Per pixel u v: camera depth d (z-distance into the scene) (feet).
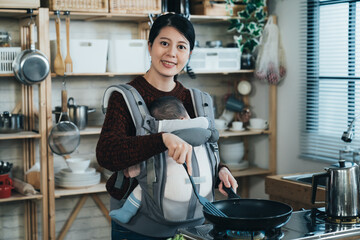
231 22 13.66
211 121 6.63
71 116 12.12
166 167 6.10
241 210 5.77
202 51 13.23
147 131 6.11
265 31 13.51
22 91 12.51
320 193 9.27
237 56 13.78
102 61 12.10
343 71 12.01
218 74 14.97
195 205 6.25
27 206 12.90
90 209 13.79
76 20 13.02
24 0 11.02
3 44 11.58
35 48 12.48
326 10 12.34
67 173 12.17
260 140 14.75
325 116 12.69
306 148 12.97
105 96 6.44
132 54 12.37
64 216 13.46
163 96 6.51
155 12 12.37
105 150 5.91
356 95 11.81
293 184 9.95
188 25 6.23
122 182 6.27
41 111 11.57
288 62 13.41
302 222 6.08
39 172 12.27
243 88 14.60
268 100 14.24
